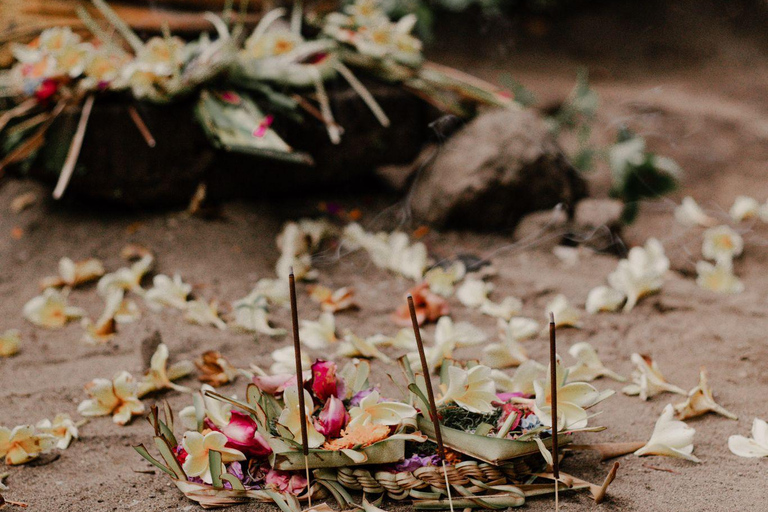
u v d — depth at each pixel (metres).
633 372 2.08
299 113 3.23
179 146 3.10
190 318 2.55
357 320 2.60
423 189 3.39
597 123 4.50
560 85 5.50
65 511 1.56
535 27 7.07
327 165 3.38
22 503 1.60
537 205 3.27
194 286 2.80
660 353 2.30
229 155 3.20
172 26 3.38
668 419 1.70
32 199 3.27
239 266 2.95
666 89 5.44
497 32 6.86
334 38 3.42
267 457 1.58
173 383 2.15
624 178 3.48
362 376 1.71
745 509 1.49
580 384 1.54
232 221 3.19
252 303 2.49
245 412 1.61
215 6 3.49
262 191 3.34
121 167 3.09
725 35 7.09
